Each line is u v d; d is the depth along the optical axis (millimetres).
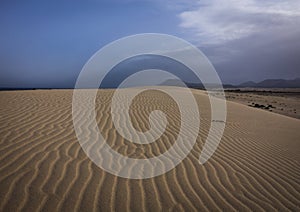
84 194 3748
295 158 6285
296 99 47562
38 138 5828
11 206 3305
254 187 4422
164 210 3545
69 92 15648
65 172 4355
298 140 8430
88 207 3451
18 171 4203
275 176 4980
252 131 9352
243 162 5691
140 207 3566
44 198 3539
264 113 15570
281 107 31047
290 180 4820
